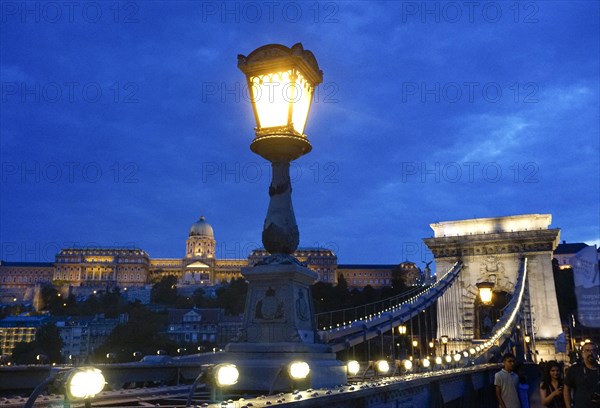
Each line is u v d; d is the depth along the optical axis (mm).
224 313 169250
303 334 7098
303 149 7762
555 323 69250
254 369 6602
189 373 9117
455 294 74125
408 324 62469
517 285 61938
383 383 6746
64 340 149500
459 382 15594
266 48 7613
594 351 8727
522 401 13508
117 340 127938
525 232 72625
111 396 5996
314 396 4793
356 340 22938
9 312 195625
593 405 8500
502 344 33281
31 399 3256
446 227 80125
